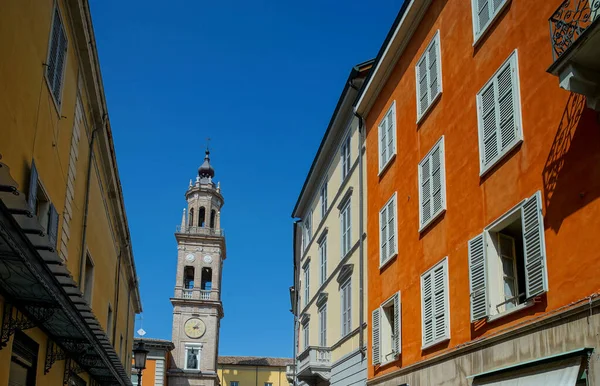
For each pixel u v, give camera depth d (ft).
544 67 40.45
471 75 51.03
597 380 32.32
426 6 62.03
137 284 107.14
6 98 30.96
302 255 125.59
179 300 258.37
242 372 294.05
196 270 265.13
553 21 35.60
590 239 34.50
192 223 273.33
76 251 52.13
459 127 52.47
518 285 45.78
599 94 33.73
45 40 37.47
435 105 58.13
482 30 49.47
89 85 51.83
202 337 256.73
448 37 56.39
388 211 69.31
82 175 53.42
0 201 25.46
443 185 54.60
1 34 29.50
